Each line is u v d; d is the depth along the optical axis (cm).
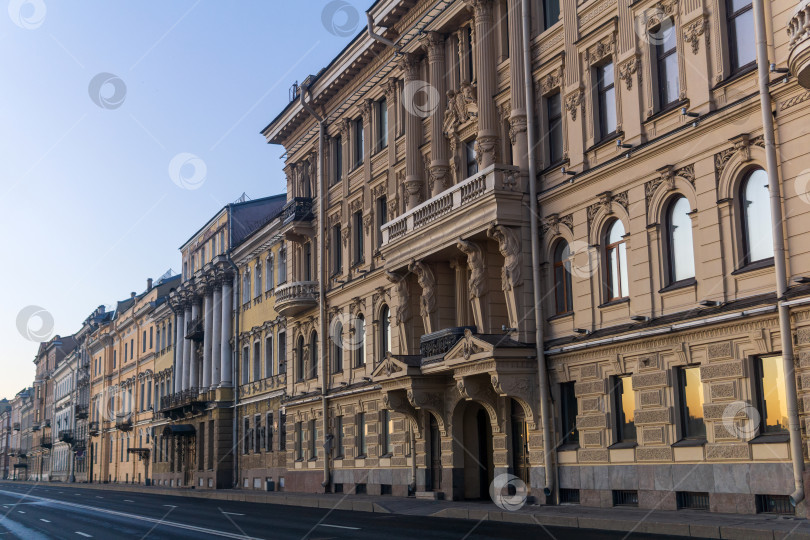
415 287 3125
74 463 10025
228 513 2730
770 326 1756
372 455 3438
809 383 1650
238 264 5422
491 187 2488
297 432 4219
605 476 2188
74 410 10312
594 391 2244
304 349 4216
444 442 2909
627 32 2202
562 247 2442
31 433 13662
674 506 1958
